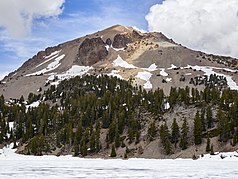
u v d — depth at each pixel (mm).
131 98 157125
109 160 108438
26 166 74312
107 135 133625
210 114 124562
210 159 104000
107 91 185375
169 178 50156
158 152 117875
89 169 66500
